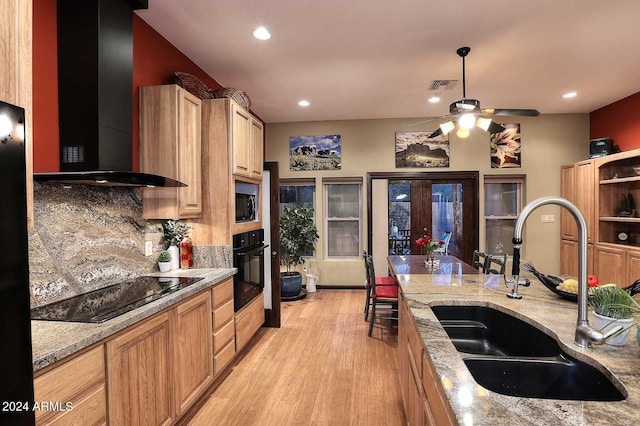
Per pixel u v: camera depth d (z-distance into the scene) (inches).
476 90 168.7
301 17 102.5
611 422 30.5
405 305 80.7
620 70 144.3
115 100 83.3
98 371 58.2
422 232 226.5
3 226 36.6
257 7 97.2
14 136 38.3
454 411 32.6
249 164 131.9
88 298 77.6
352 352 129.7
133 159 100.4
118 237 94.7
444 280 98.6
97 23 77.7
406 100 184.1
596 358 44.2
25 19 49.3
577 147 211.8
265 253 157.5
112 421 60.9
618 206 180.7
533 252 217.9
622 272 165.2
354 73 146.1
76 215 81.0
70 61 78.3
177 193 102.1
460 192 224.1
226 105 116.4
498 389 47.3
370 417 89.6
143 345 69.9
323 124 228.5
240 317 121.0
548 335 55.3
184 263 115.4
